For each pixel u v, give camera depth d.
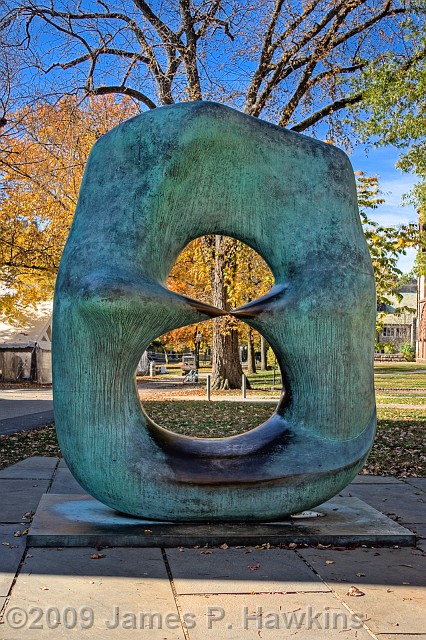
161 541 4.95
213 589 4.19
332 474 5.27
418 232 30.98
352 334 5.42
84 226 5.28
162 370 51.94
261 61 21.09
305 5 20.33
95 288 4.90
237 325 25.28
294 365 5.46
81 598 4.04
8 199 26.52
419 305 66.25
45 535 4.95
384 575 4.48
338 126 21.61
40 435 12.30
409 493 7.37
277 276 5.61
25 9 18.95
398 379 35.59
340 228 5.57
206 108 5.33
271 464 5.24
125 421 5.18
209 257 24.41
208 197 5.46
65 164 22.27
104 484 5.15
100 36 20.62
